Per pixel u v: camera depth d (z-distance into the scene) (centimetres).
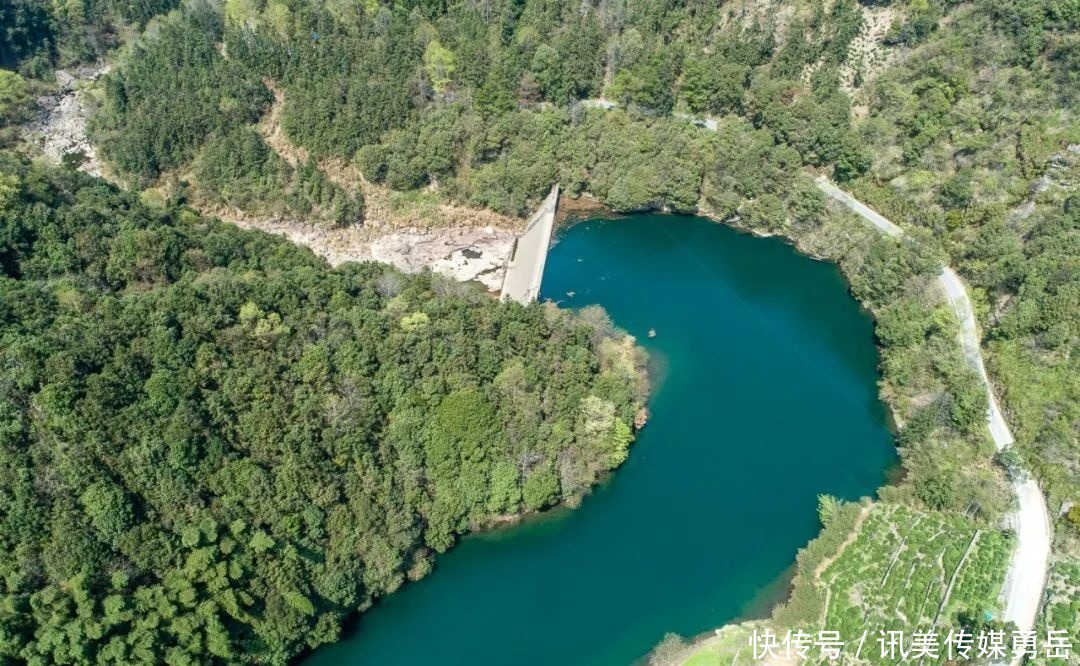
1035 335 13138
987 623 9619
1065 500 11194
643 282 17225
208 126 18125
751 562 11338
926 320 14362
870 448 13250
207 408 10144
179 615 8606
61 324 10138
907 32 18512
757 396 14300
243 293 11844
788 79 19238
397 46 19475
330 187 17975
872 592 10325
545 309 14075
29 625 8000
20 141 17962
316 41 19750
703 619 10569
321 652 10181
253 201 17850
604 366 13700
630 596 10894
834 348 15462
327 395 11050
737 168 18550
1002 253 14650
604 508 12169
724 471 12812
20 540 8394
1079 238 13838
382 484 10831
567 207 19712
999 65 17288
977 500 11294
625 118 19525
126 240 12575
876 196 17425
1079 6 16462
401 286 13788
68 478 8762
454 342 12175
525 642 10325
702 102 19675
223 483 9731
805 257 18000
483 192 18725
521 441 11612
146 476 9262
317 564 10012
